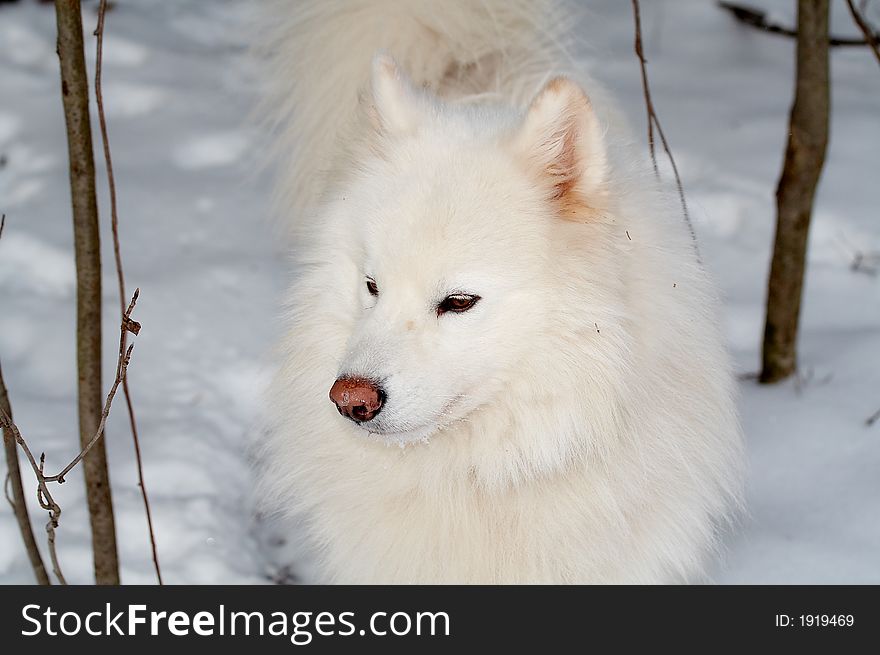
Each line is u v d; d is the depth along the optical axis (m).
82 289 3.26
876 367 5.10
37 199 6.30
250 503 4.50
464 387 3.10
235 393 5.09
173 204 6.40
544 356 3.11
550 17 4.75
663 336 3.24
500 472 3.24
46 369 5.05
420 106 3.50
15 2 8.42
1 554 4.01
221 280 5.77
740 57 8.37
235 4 8.84
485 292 3.06
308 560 4.22
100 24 2.99
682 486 3.39
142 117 7.38
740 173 6.75
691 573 3.69
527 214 3.12
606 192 3.11
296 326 3.49
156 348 5.25
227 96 7.65
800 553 3.94
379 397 2.95
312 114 4.59
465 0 4.50
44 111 7.20
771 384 5.06
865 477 4.32
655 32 8.65
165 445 4.65
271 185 6.58
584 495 3.24
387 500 3.37
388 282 3.10
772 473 4.42
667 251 3.34
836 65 8.22
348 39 4.52
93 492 3.40
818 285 5.95
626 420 3.18
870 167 6.94
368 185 3.32
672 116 7.37
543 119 3.12
